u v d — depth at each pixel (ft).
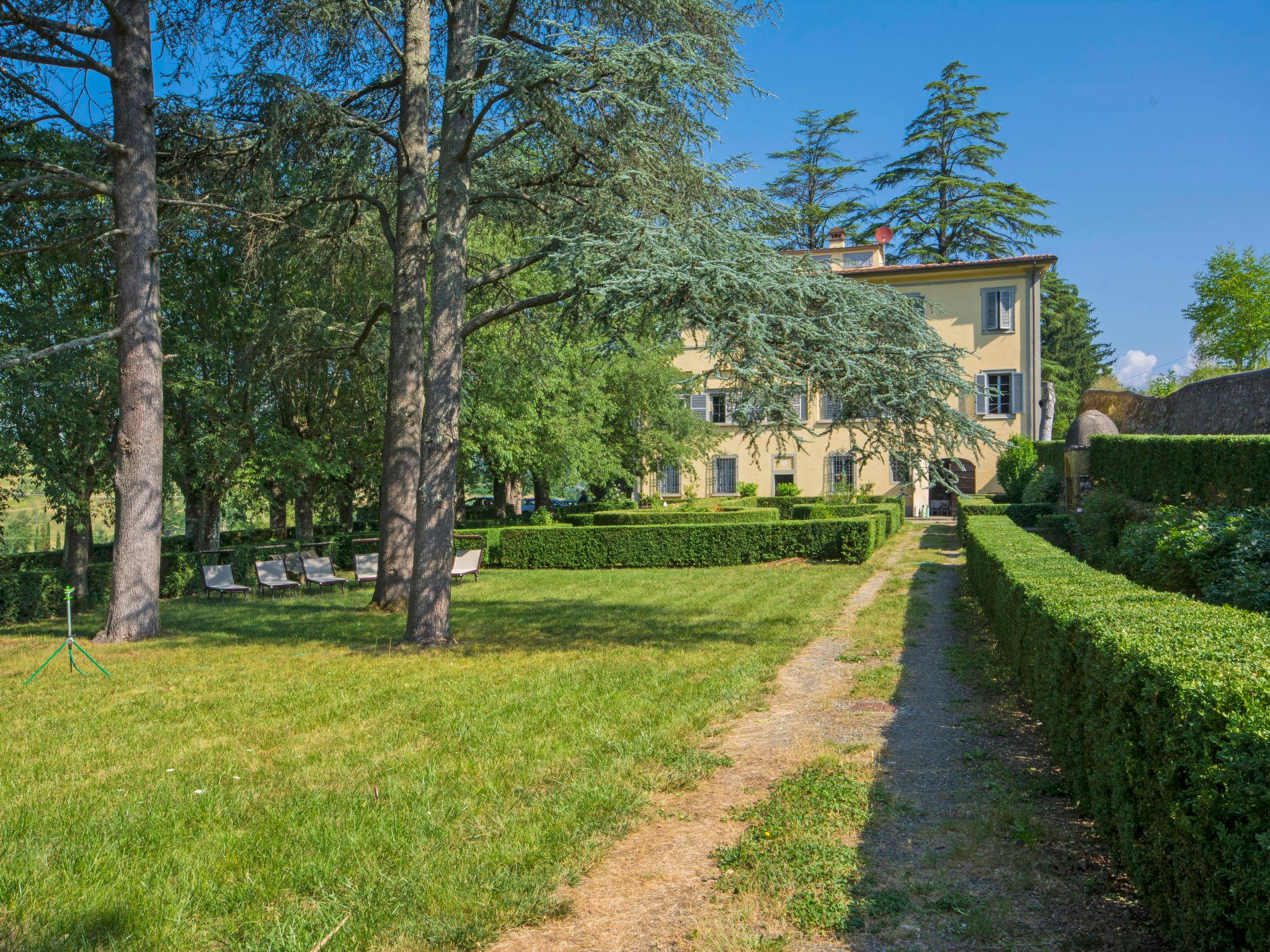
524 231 43.19
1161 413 60.44
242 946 11.10
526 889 12.48
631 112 31.50
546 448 79.82
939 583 48.37
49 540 97.09
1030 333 105.09
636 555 66.39
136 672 29.99
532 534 68.59
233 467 59.36
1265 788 7.86
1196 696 9.35
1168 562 28.60
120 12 38.37
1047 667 16.89
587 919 11.79
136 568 38.42
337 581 58.80
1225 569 25.46
